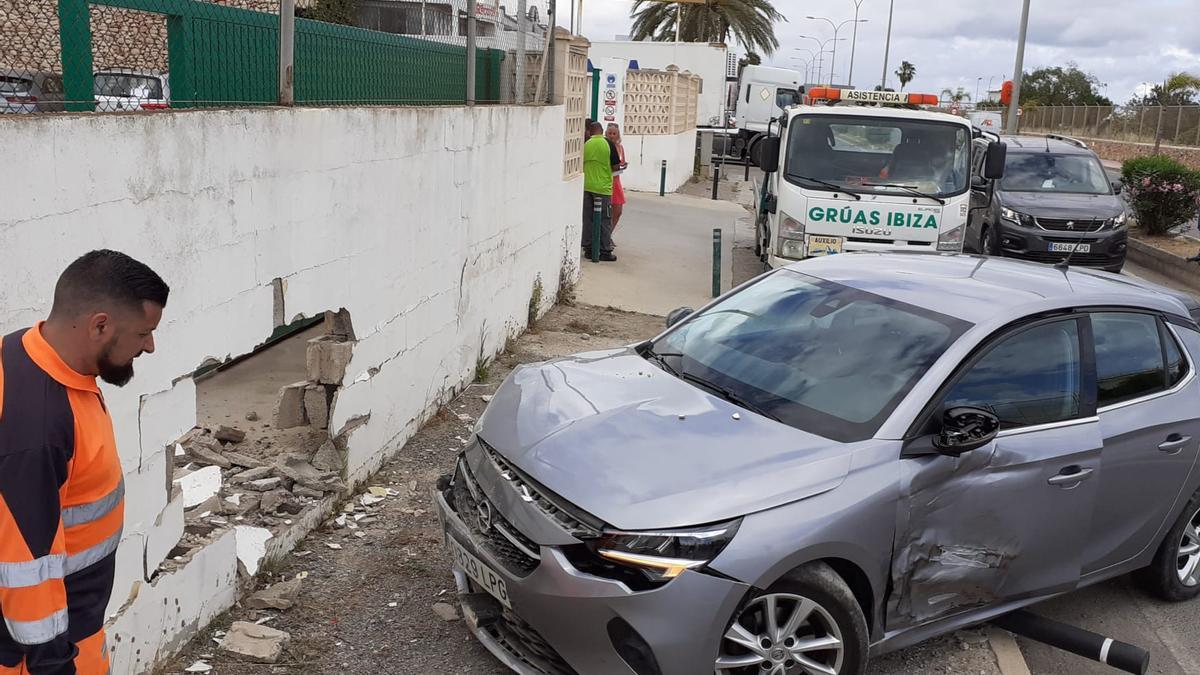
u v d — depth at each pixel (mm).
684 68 38594
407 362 6367
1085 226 14414
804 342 4688
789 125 11453
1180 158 38625
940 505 4012
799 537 3553
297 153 4730
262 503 5016
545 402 4320
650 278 13430
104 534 2348
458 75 7734
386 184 5824
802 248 11320
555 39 10703
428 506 5527
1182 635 5004
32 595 2113
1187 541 5285
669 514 3496
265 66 4848
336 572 4715
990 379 4348
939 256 5766
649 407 4227
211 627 4137
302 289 4887
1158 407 4840
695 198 24062
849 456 3867
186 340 3914
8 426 2088
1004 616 4621
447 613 4375
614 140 14453
